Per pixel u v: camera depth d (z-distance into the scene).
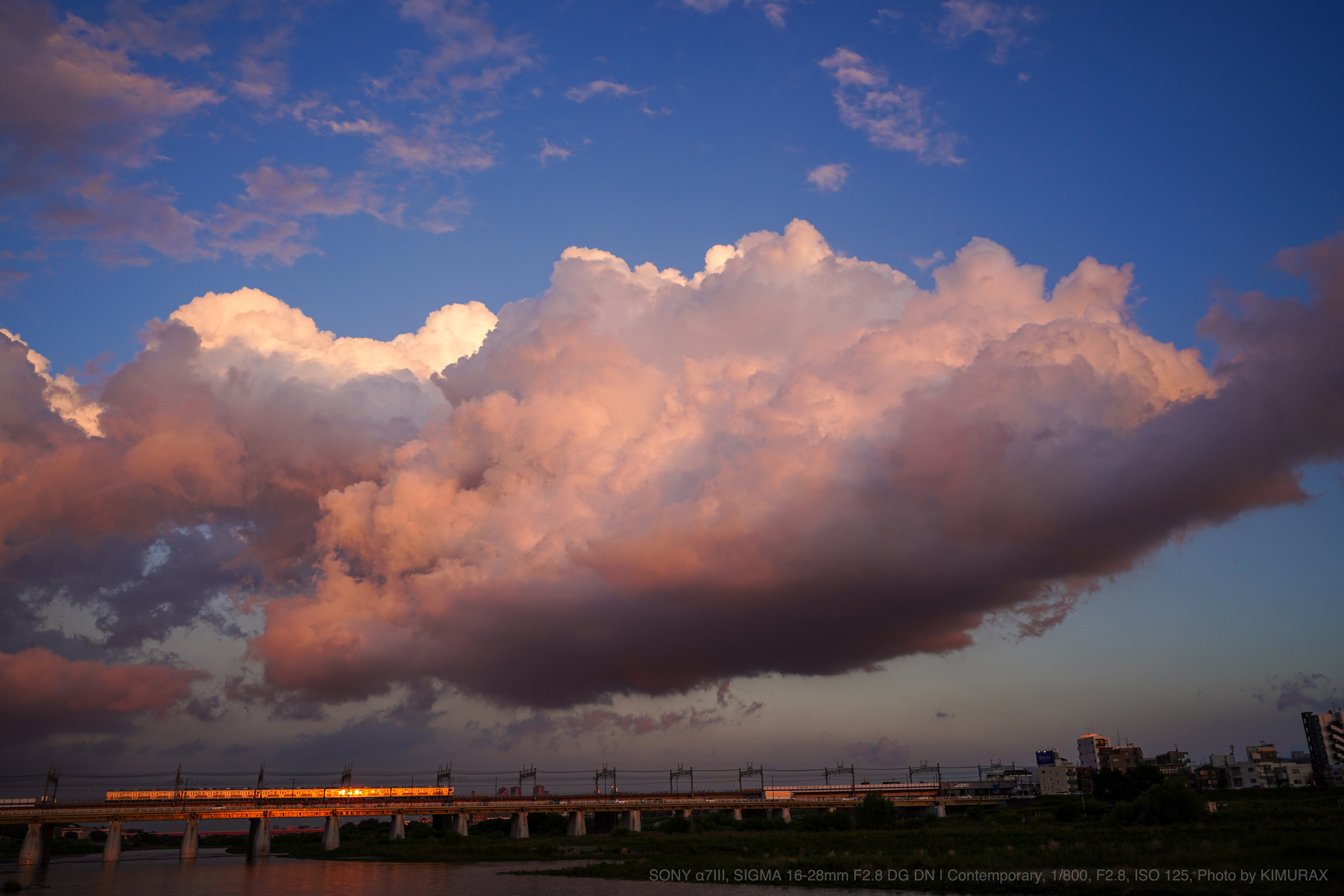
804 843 176.75
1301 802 192.75
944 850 138.00
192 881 161.00
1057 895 86.31
